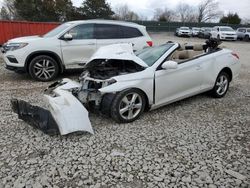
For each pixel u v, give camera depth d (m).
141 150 3.56
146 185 2.86
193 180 2.93
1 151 3.54
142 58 5.07
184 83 5.07
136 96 4.46
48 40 7.39
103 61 4.88
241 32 29.55
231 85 7.24
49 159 3.34
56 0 44.50
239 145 3.73
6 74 8.58
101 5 49.59
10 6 49.19
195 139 3.90
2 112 4.98
